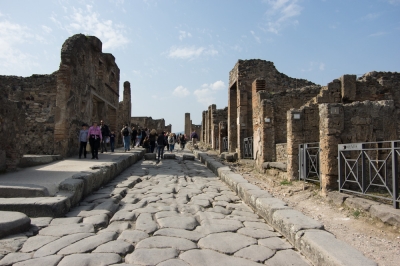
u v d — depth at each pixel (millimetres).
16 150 8602
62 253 3461
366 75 12391
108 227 4598
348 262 2955
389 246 4227
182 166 14414
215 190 8234
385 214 4922
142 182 9234
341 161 6750
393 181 5184
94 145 12781
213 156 19312
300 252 3854
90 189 6977
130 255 3500
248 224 5051
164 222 4852
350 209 5840
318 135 9336
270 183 9688
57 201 5031
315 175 8883
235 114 19578
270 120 12359
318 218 5746
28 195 5555
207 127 31797
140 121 49250
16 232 4016
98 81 18641
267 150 12266
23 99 13477
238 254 3678
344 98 11664
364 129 7117
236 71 17812
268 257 3643
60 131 13148
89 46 16516
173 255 3539
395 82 11969
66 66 13430
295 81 17922
